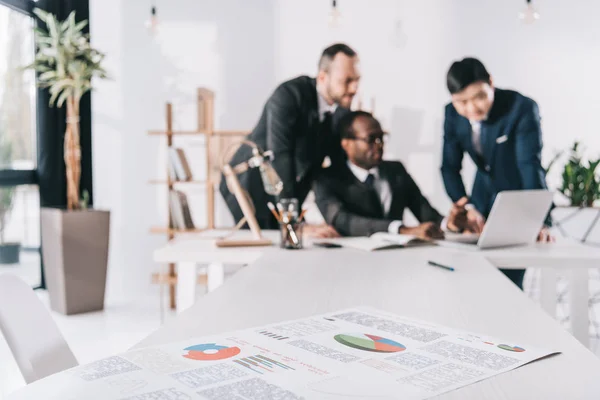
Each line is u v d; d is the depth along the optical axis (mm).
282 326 1129
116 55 4590
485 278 1707
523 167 4352
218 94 4539
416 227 4238
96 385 810
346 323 1156
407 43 4410
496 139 4363
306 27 4461
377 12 4422
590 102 4320
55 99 4703
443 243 2613
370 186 4398
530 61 4348
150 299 4590
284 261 2066
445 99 4402
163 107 4586
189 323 1151
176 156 4203
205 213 4551
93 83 4602
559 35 4328
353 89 4430
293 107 4445
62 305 4145
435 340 1036
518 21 4348
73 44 4148
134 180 4617
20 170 4555
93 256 4215
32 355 1047
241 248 2557
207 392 785
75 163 4281
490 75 4371
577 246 2670
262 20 4496
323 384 818
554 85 4340
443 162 4402
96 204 4656
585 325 2648
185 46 4555
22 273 4969
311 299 1393
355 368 886
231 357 932
